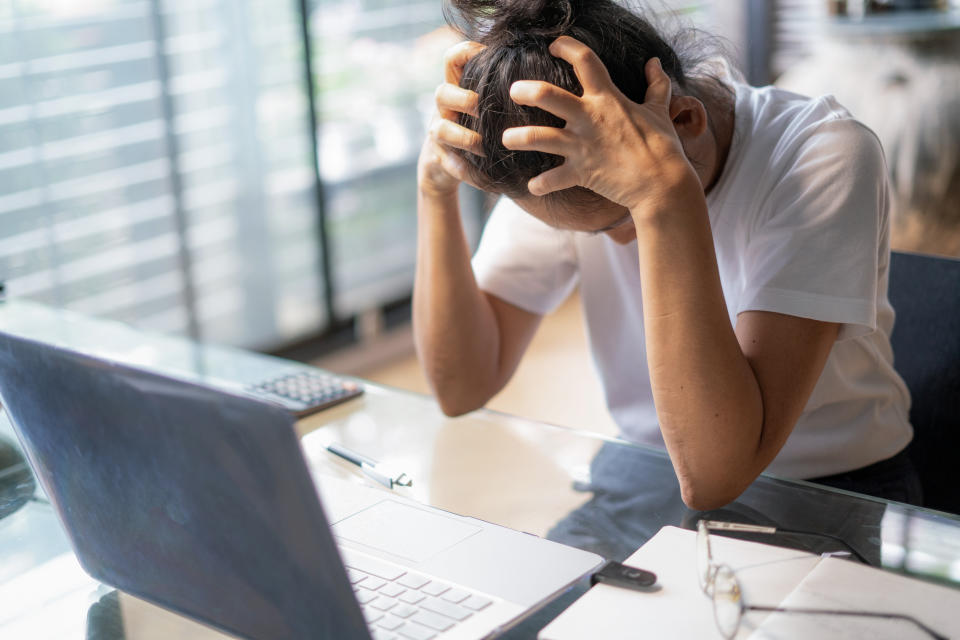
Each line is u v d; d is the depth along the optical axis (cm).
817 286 89
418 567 75
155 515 67
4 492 93
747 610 67
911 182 268
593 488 88
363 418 105
